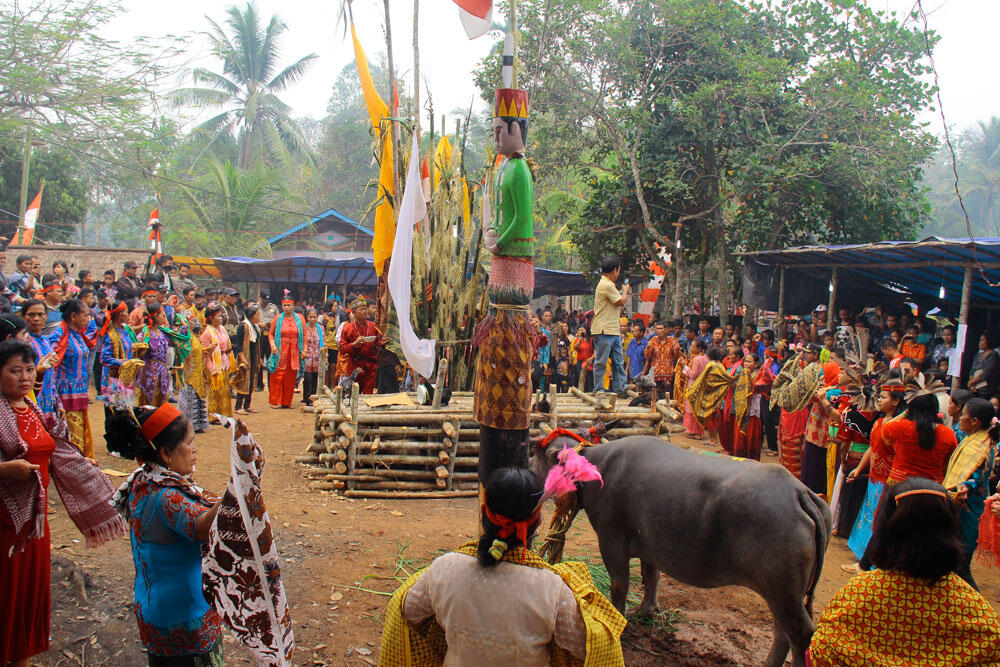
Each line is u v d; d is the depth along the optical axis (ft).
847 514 23.84
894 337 39.99
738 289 56.95
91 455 23.11
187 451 10.30
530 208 13.51
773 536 12.44
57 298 29.63
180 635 10.07
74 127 72.95
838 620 8.93
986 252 32.89
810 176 45.93
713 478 13.47
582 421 25.82
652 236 52.24
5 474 11.51
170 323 38.09
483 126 106.11
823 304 51.31
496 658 7.91
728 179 50.08
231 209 93.40
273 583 9.68
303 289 81.66
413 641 8.61
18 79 68.08
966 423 18.72
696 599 18.20
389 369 33.73
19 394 12.53
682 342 47.88
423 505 24.41
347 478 24.88
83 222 95.66
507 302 13.62
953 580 8.67
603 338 29.76
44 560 12.32
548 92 52.85
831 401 24.59
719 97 49.01
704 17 49.49
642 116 50.49
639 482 14.52
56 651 13.84
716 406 33.71
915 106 49.44
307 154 116.26
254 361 43.91
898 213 49.16
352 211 124.57
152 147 77.51
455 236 30.27
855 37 50.52
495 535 8.20
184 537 9.92
